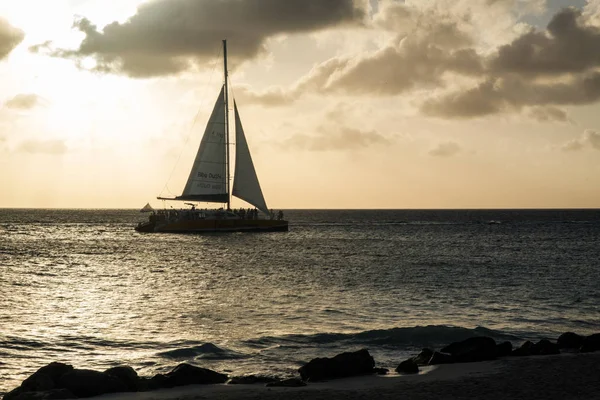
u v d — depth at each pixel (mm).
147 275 45719
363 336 23062
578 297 34312
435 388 15344
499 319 27578
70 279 43156
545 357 18672
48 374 15977
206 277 44312
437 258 59875
